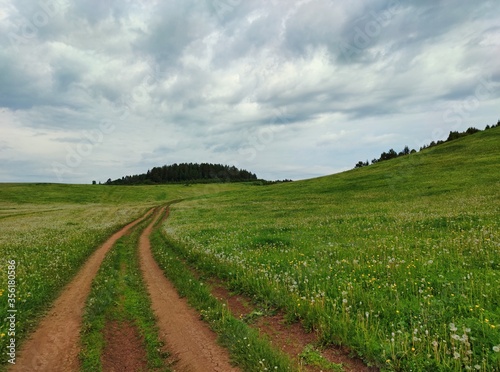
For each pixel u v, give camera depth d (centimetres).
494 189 3400
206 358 664
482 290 746
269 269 1187
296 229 2183
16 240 2548
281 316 829
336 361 602
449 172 5419
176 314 923
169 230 2991
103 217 5453
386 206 3212
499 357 504
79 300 1088
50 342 781
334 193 5725
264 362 598
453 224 1712
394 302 762
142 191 11788
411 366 533
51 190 10875
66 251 1884
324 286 934
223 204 6250
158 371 644
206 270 1367
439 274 898
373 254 1218
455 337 533
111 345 764
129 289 1199
